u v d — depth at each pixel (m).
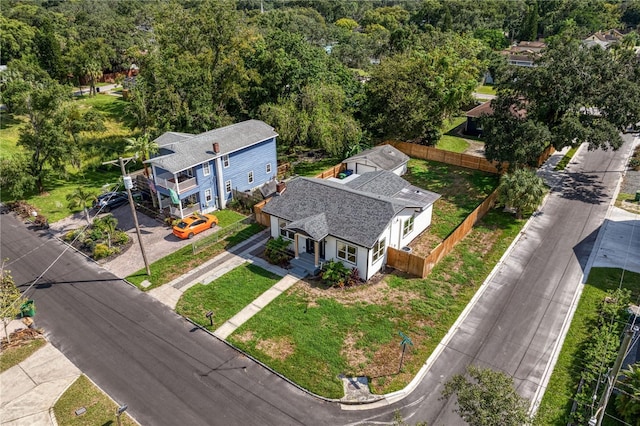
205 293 27.23
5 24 72.81
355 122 47.78
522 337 23.52
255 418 18.86
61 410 19.27
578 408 18.83
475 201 39.81
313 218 29.33
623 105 37.62
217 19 50.00
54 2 139.00
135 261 30.97
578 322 24.47
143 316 25.36
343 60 93.94
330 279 28.02
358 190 32.91
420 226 34.06
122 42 86.06
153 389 20.34
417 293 27.22
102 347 22.98
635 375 18.45
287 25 99.88
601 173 44.69
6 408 19.38
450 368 21.52
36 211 38.19
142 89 48.84
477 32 112.94
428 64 50.84
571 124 37.25
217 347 22.95
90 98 70.62
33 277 29.22
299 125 45.38
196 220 34.75
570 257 30.70
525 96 40.97
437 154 48.97
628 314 24.66
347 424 18.62
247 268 29.83
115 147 51.03
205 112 46.78
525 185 34.78
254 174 41.34
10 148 49.78
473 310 25.73
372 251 27.70
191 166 34.81
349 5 172.12
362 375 21.11
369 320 24.83
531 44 106.19
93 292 27.59
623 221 35.28
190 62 47.88
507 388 14.52
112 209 38.75
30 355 22.44
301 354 22.36
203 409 19.28
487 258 30.89
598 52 40.59
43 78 61.59
